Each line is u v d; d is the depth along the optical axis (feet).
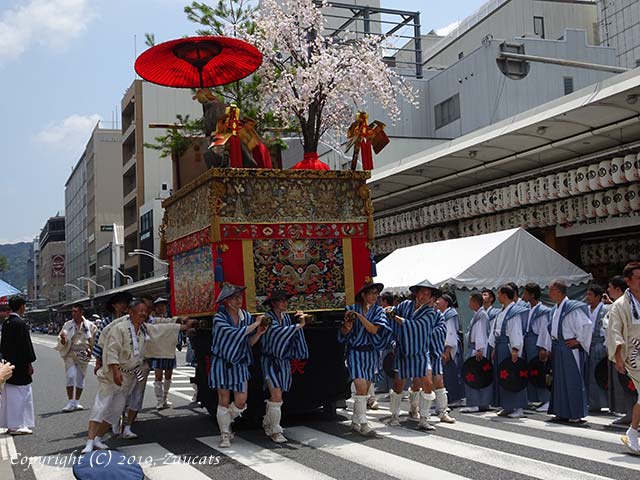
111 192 278.46
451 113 95.61
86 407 40.19
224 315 25.80
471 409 33.24
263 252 27.68
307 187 28.71
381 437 26.53
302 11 41.34
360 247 29.48
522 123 44.68
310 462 22.58
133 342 25.76
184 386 51.06
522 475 19.95
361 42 44.75
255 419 29.32
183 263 31.91
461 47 126.41
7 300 31.83
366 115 31.37
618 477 19.54
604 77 93.09
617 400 28.81
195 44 29.58
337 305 28.71
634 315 22.90
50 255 421.59
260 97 41.57
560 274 45.06
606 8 115.24
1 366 17.87
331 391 30.30
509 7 114.62
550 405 29.45
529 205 56.54
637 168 45.09
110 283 246.68
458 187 63.87
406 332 28.48
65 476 22.04
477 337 32.83
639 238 55.62
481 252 44.42
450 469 20.93
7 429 30.81
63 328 38.81
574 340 28.40
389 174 59.98
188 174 34.86
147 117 187.93
